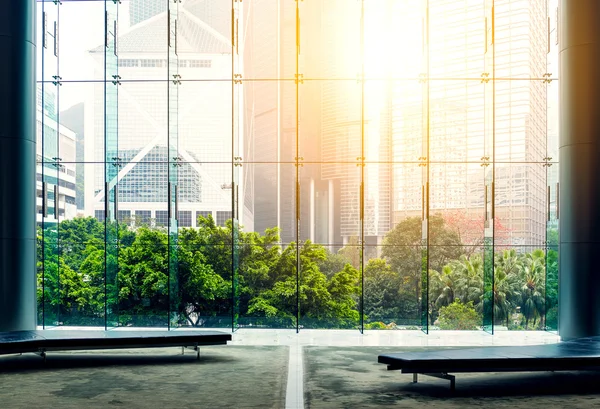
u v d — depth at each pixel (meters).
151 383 8.41
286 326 22.69
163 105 26.94
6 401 7.25
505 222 26.14
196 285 20.91
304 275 23.17
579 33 13.22
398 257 28.41
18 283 13.14
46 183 16.05
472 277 27.86
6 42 13.23
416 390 7.94
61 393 7.73
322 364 10.08
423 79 15.52
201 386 8.18
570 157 13.31
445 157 27.64
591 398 7.47
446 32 26.00
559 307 13.62
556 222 15.62
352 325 23.78
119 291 20.11
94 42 25.30
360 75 15.55
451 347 12.20
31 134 13.59
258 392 7.79
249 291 22.50
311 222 29.80
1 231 12.98
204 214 27.48
